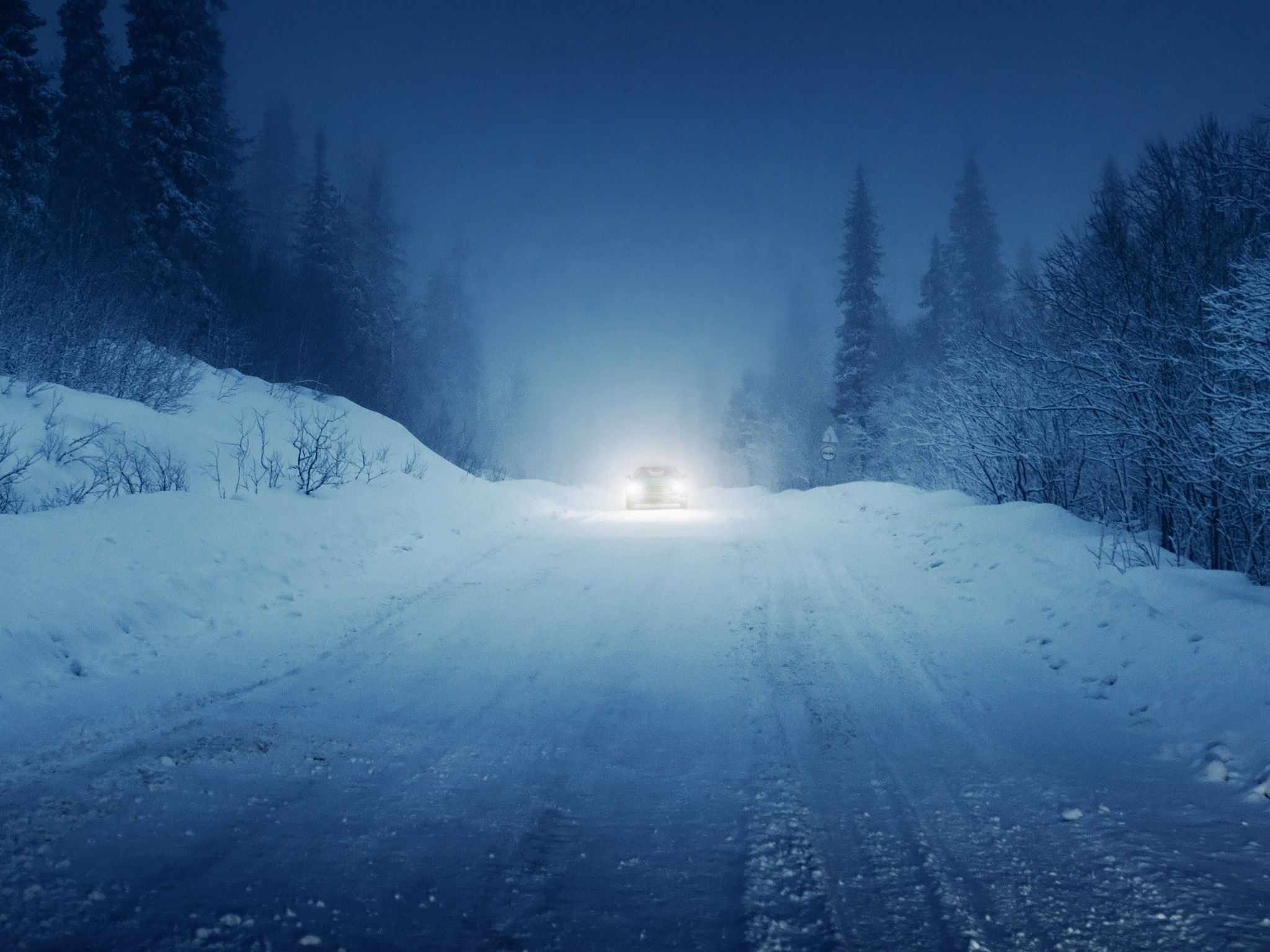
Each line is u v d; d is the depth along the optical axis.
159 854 3.49
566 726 5.63
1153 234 12.34
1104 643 7.22
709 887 3.43
